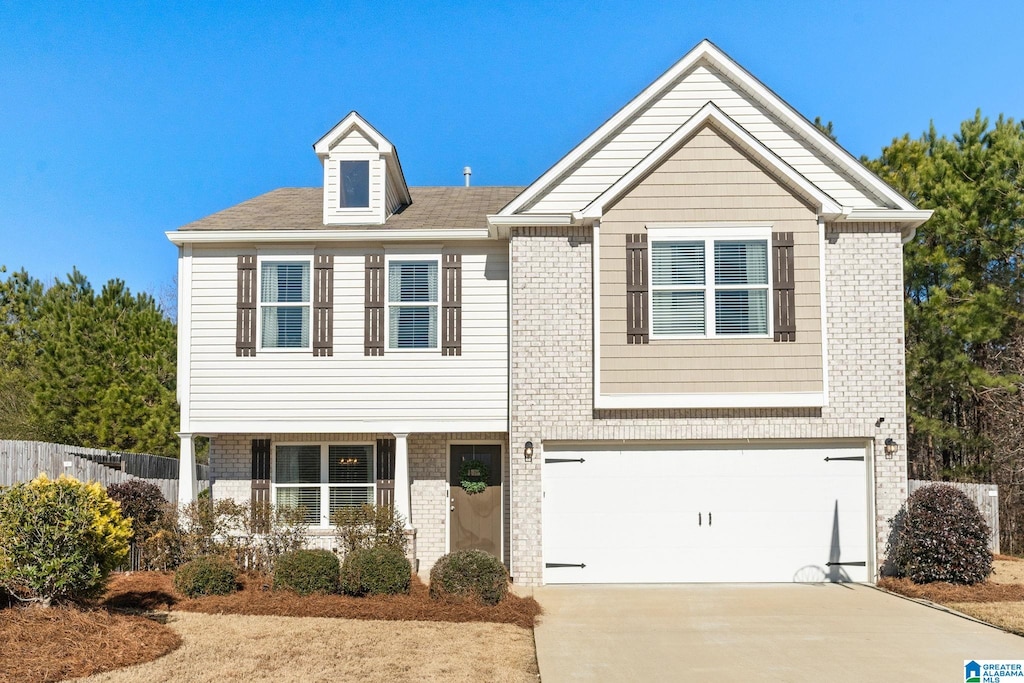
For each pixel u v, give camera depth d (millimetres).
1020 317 21391
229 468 17047
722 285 15289
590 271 15758
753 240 15328
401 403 16391
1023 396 21203
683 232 15359
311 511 17047
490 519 17250
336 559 14031
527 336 15680
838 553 15453
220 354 16500
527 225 15742
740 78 16172
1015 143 21234
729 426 15367
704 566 15484
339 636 11211
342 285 16641
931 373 22844
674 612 13070
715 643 11117
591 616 12812
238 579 14547
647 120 16234
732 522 15539
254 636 11117
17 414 26344
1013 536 21234
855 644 11008
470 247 16719
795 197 15375
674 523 15547
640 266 15359
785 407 15258
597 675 9641
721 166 15453
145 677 9133
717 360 15203
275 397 16391
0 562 10133
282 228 16594
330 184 17016
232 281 16641
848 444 15547
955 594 13812
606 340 15320
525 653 10609
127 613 12008
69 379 24844
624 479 15625
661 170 15469
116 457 19312
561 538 15531
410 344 16547
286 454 17172
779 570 15461
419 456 17344
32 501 10367
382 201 17016
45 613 10336
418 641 11039
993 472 22062
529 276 15781
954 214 21703
